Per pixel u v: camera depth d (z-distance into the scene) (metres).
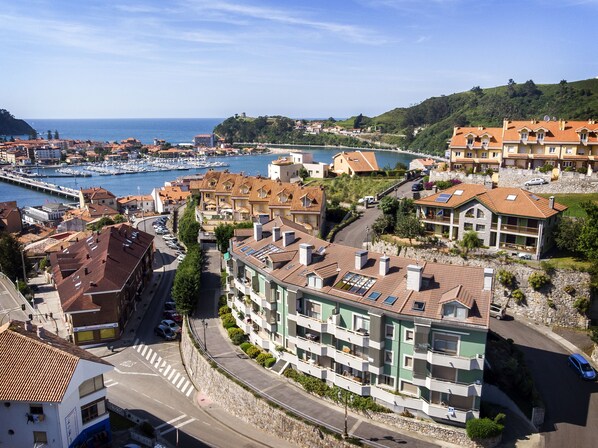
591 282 67.00
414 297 50.28
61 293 84.88
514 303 73.19
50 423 47.44
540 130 108.56
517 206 76.81
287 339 62.16
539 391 55.56
